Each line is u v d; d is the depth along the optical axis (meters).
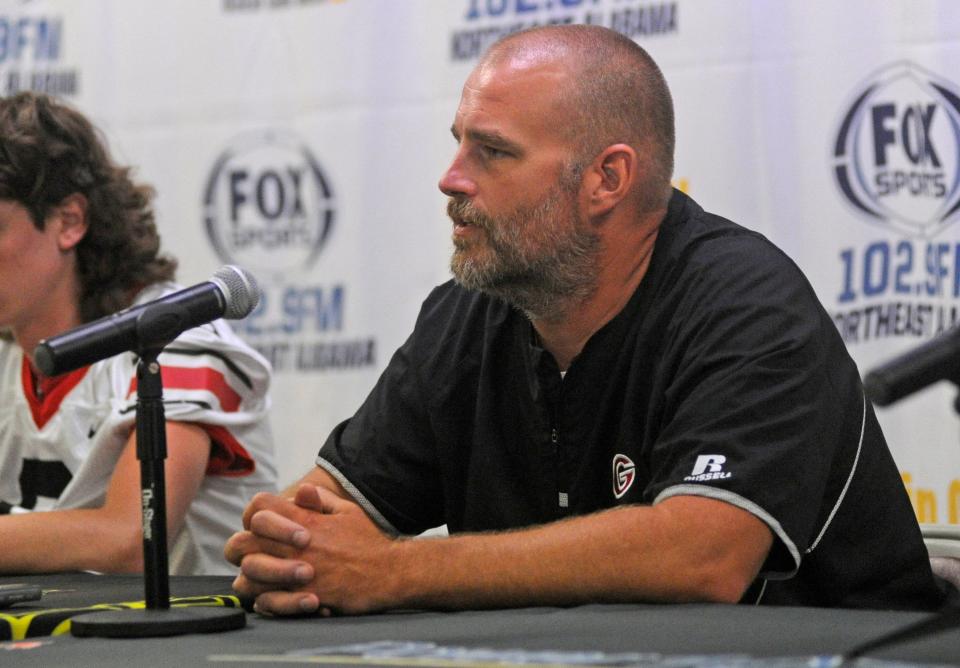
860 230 3.14
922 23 3.10
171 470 2.61
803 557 2.04
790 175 3.20
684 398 1.90
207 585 1.99
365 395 3.62
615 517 1.72
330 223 3.65
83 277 2.82
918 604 2.10
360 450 2.25
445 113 3.57
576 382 2.12
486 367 2.21
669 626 1.35
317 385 3.65
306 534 1.70
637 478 2.04
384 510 2.24
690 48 3.28
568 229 2.02
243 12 3.75
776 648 1.18
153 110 3.81
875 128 3.13
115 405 2.68
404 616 1.63
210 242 3.76
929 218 3.08
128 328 1.52
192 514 2.75
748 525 1.72
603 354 2.09
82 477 2.71
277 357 3.68
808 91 3.19
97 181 2.80
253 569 1.69
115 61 3.85
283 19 3.71
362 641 1.32
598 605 1.63
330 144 3.66
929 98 3.09
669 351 1.98
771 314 1.89
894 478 2.12
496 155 2.02
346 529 1.73
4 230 2.68
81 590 1.92
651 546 1.68
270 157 3.71
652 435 1.99
